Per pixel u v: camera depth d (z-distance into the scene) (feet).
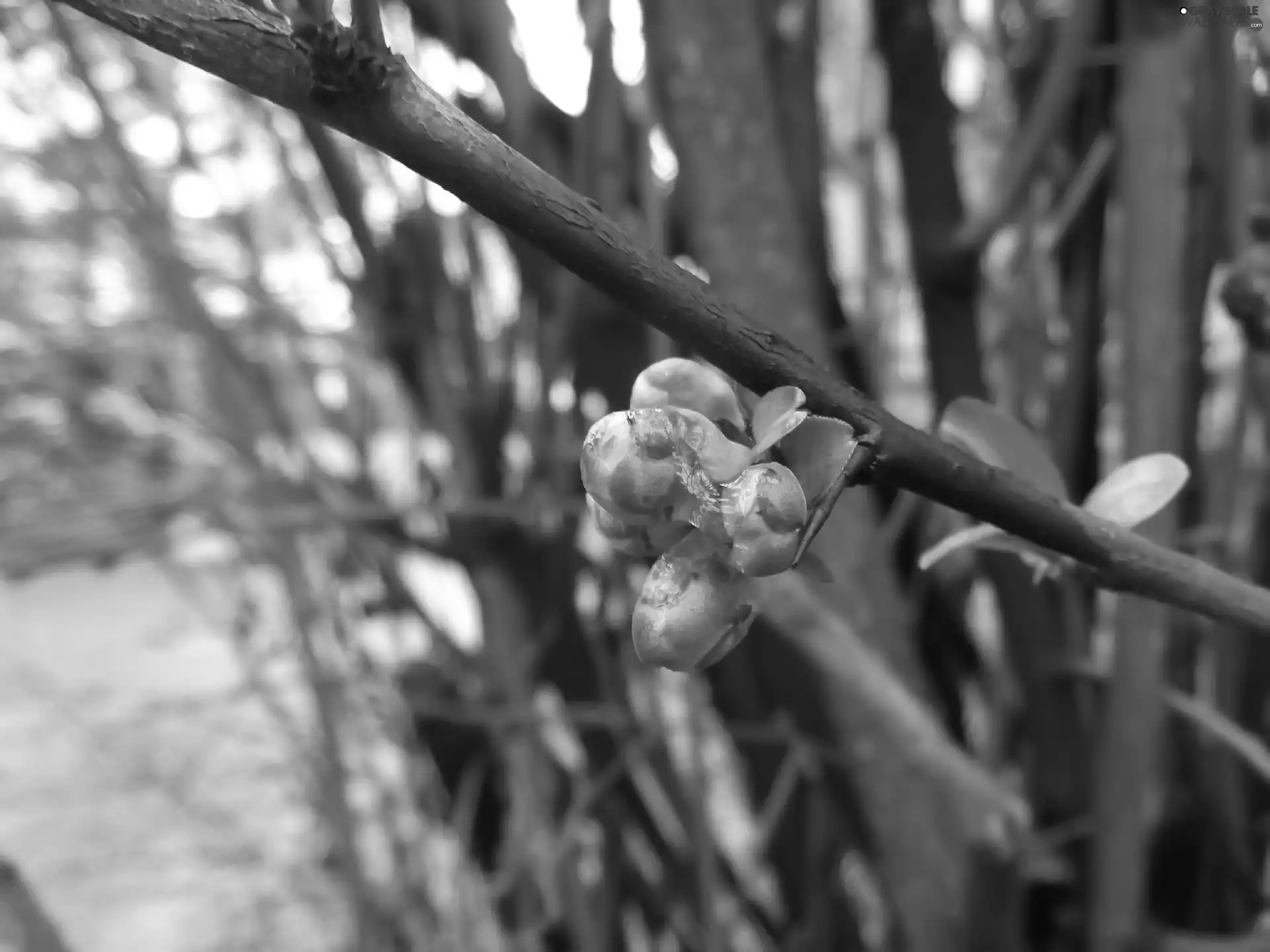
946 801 0.96
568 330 1.04
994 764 1.12
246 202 1.22
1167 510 0.87
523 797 1.12
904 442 0.43
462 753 1.23
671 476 0.42
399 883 1.29
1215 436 1.14
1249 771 1.10
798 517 0.40
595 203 0.41
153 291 1.24
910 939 0.98
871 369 1.15
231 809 1.72
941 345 1.03
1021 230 1.09
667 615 0.42
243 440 1.17
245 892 1.65
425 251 1.05
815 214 1.04
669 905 1.19
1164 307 0.85
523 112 0.99
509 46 0.99
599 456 0.42
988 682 1.17
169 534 1.34
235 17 0.38
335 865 1.45
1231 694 1.04
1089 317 1.01
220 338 1.16
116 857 1.79
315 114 0.38
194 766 1.76
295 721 1.61
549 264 1.04
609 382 1.06
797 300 0.91
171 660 2.07
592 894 1.21
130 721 1.79
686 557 0.43
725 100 0.90
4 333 1.34
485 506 1.01
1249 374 0.99
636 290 0.41
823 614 0.88
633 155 1.06
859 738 0.98
